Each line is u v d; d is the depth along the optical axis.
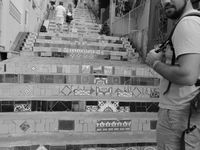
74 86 3.95
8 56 5.59
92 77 4.34
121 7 10.65
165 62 1.75
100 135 3.22
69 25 11.41
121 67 4.85
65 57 6.96
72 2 17.31
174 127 1.73
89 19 15.84
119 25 10.23
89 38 8.51
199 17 1.58
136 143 3.10
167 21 5.50
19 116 3.24
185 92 1.67
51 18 15.20
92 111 3.64
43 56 6.77
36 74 4.12
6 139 2.93
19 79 4.07
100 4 15.82
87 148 2.97
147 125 3.45
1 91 3.72
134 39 8.05
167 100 1.77
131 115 3.58
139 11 7.58
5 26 5.69
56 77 4.19
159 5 6.02
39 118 3.19
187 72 1.50
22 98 3.52
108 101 3.70
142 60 6.77
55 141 2.96
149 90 4.18
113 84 4.43
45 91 3.85
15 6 6.97
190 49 1.51
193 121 1.65
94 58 7.14
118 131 3.36
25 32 7.98
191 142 1.66
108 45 8.01
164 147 1.81
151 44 6.37
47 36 8.10
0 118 3.13
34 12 10.46
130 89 4.13
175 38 1.62
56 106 3.54
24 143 2.86
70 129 3.23
